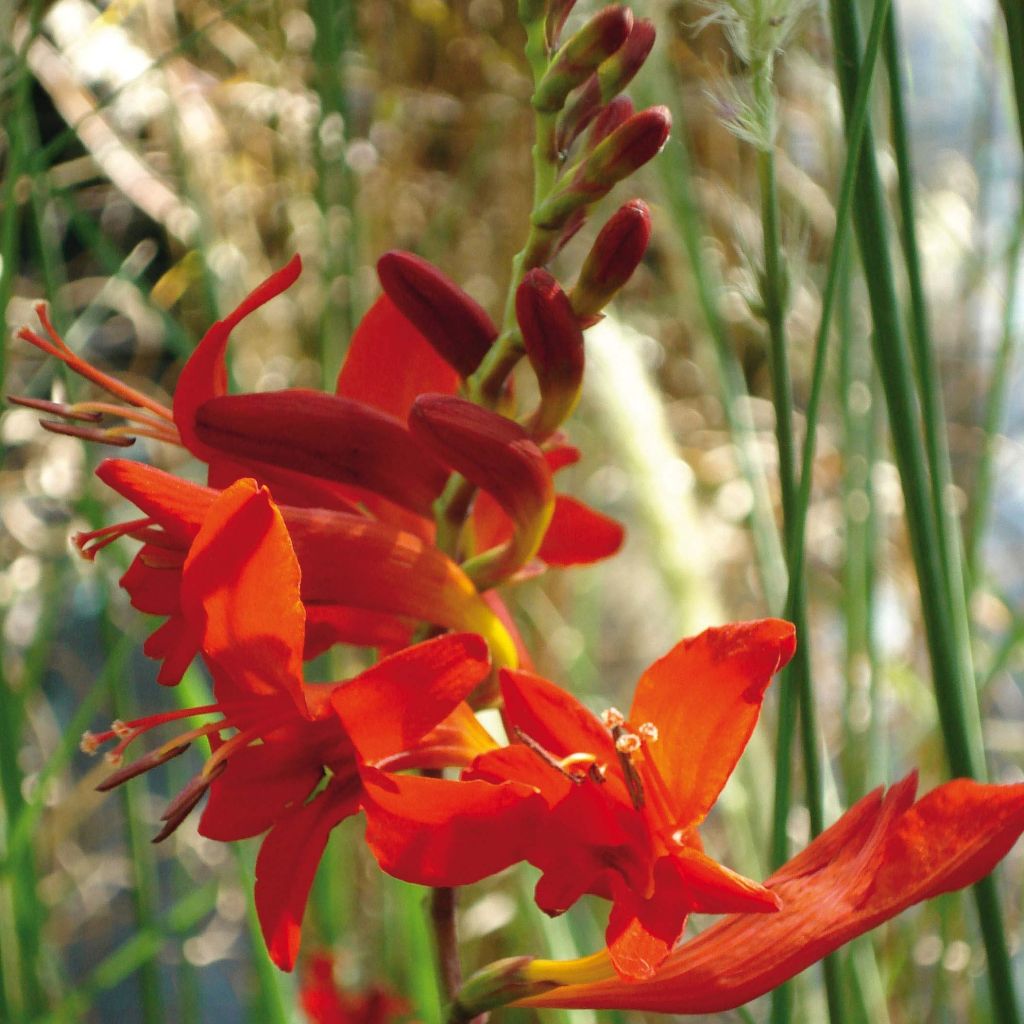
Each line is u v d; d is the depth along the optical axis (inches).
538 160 19.1
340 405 19.4
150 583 19.0
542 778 18.1
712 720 17.9
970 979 26.0
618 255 18.9
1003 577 38.3
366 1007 22.1
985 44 26.3
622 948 17.9
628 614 44.6
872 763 24.1
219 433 19.3
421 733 18.1
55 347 20.0
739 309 33.7
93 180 40.1
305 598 19.1
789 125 36.1
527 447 19.0
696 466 41.1
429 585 19.2
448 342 19.5
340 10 26.1
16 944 24.8
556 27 19.1
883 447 32.1
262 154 38.5
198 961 35.1
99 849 38.6
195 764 39.0
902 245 19.9
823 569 37.5
